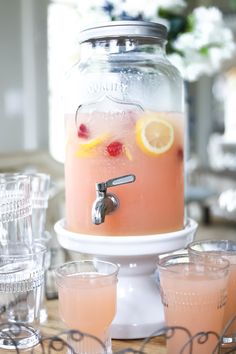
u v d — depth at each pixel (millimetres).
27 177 858
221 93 5230
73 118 818
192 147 5352
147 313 815
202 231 4059
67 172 845
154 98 803
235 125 5137
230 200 3930
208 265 729
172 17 1477
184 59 1496
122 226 790
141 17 1366
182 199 846
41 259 838
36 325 811
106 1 1355
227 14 4387
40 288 836
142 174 788
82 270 764
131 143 784
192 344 707
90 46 841
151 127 788
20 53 2977
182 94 869
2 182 832
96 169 794
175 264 743
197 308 706
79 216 818
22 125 3031
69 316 725
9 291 817
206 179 4668
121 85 795
